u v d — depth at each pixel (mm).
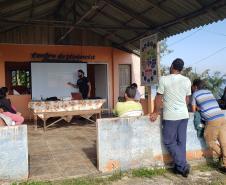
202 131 5480
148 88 10242
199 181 4684
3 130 4418
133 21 10211
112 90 13453
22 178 4523
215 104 5227
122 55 13602
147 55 9883
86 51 13031
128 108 5332
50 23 9430
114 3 9211
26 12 10359
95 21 11719
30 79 12156
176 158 4887
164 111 4945
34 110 9180
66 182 4516
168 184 4559
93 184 4500
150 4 8414
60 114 9430
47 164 5414
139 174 4898
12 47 12000
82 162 5500
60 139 7762
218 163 5445
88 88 11422
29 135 8461
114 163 4949
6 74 12523
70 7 11312
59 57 12562
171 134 4906
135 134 5059
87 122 10914
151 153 5164
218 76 14656
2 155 4418
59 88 12453
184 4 7648
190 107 5645
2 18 8977
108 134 4910
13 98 12031
